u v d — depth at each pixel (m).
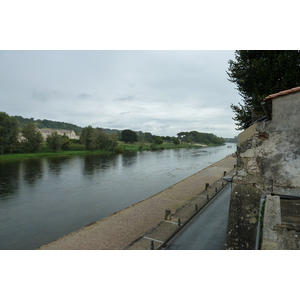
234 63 19.52
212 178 36.41
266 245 5.80
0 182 34.66
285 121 7.12
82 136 94.06
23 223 19.06
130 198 26.78
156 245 12.25
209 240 11.95
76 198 26.67
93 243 14.00
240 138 7.88
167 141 176.12
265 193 7.34
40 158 68.75
